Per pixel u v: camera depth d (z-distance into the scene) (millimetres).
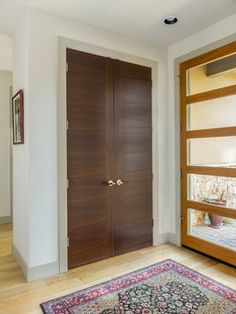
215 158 2873
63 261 2605
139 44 3158
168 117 3430
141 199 3199
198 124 3057
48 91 2520
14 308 2014
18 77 2764
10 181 4500
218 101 2844
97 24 2771
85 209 2762
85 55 2742
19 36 2693
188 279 2438
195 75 3088
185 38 3146
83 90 2729
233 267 2688
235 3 2398
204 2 2379
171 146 3400
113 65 2943
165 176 3414
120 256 2980
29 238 2436
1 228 4160
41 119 2484
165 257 2955
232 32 2643
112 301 2096
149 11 2523
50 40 2527
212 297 2143
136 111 3137
